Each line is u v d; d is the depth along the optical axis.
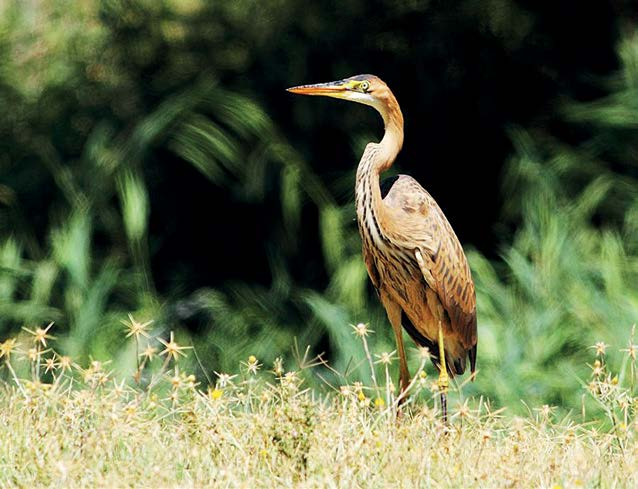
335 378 13.80
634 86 15.22
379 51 16.58
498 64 16.61
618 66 16.52
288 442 6.52
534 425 7.81
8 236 15.66
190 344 14.71
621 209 15.41
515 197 15.47
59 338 13.97
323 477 6.23
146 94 16.34
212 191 16.55
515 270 13.95
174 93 16.12
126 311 14.78
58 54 16.30
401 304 9.15
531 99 16.67
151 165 16.27
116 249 15.57
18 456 6.39
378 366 13.50
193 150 15.41
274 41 16.52
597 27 16.53
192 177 16.50
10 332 14.26
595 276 14.10
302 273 16.42
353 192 16.03
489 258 16.62
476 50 16.55
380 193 8.89
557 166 15.30
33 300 14.30
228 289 16.20
